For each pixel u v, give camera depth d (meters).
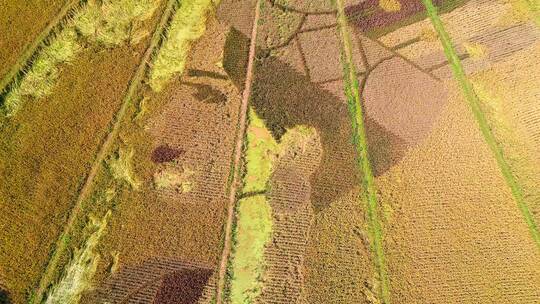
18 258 10.95
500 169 12.07
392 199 11.79
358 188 11.88
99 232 11.27
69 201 11.44
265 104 12.54
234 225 11.48
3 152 11.69
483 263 11.30
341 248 11.38
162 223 11.41
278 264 11.23
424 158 12.16
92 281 10.87
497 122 12.52
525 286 11.12
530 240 11.49
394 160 12.12
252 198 11.72
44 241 11.10
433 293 11.06
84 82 12.52
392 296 11.04
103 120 12.17
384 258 11.31
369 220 11.62
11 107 12.12
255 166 11.99
